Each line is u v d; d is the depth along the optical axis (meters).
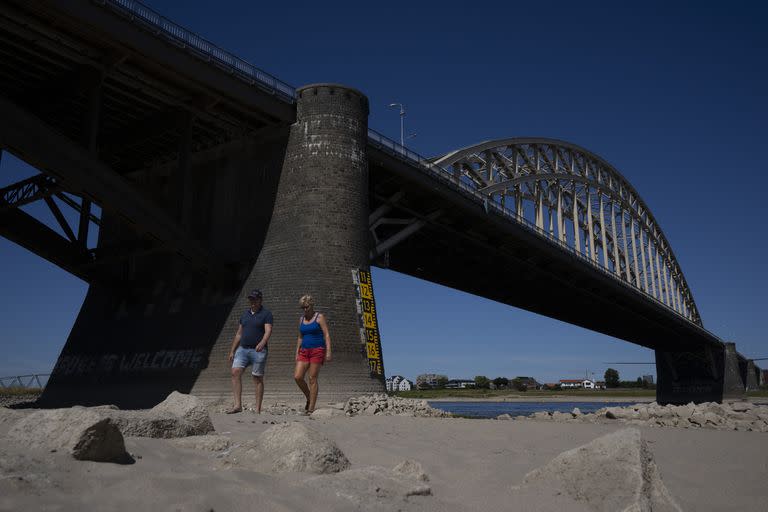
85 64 26.12
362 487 4.22
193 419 6.64
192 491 3.74
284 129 30.05
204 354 28.06
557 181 62.66
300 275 26.70
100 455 4.27
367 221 29.22
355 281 27.20
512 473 5.49
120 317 34.16
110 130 33.09
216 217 31.62
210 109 29.16
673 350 105.06
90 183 24.14
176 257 32.97
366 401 19.50
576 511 4.16
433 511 4.01
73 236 32.69
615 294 66.56
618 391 193.62
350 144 29.31
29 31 24.12
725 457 6.99
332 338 25.64
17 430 4.45
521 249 49.69
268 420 10.39
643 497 4.08
